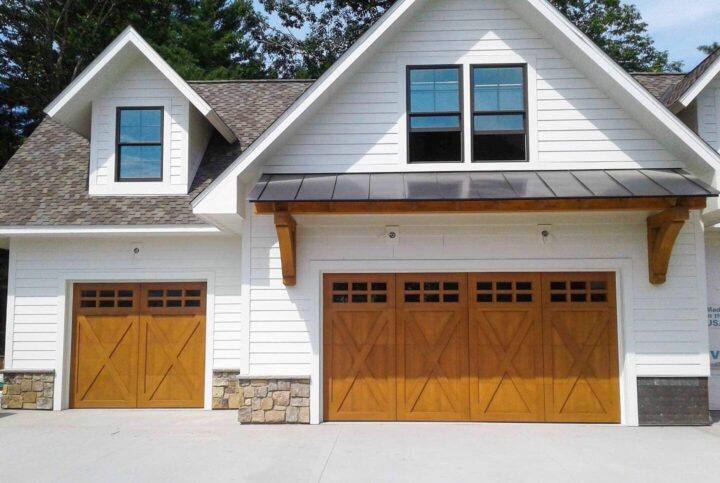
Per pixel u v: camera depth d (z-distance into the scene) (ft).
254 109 48.06
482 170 33.83
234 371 38.99
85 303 40.14
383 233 33.86
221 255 39.70
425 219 33.47
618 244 33.32
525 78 34.30
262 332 33.58
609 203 29.66
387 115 34.17
